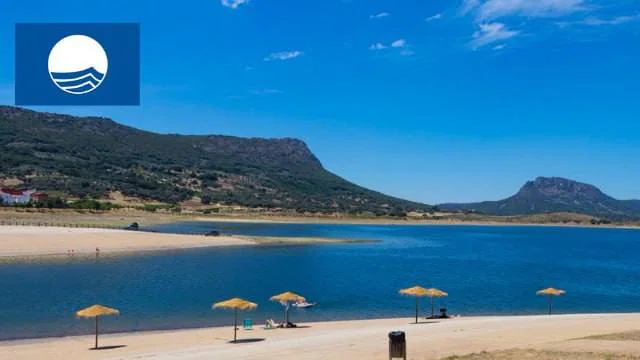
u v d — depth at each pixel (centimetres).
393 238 17725
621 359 2508
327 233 18762
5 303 5025
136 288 6044
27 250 8788
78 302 5162
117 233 11581
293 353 3055
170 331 4097
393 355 2548
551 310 5656
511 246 16138
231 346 3428
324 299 5900
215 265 8338
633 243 19425
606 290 7225
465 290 6894
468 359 2606
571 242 19650
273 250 11006
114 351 3322
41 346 3488
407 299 6019
